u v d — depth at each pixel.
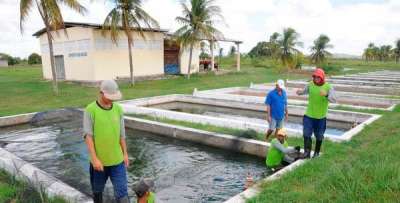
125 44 22.94
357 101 14.48
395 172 4.00
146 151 7.98
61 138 9.16
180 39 24.81
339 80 24.30
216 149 8.09
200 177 6.23
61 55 23.81
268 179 4.78
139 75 24.25
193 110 14.30
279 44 33.41
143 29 22.73
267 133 7.65
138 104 14.66
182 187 5.73
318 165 5.17
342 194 3.72
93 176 3.71
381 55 83.00
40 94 16.84
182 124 9.53
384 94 16.81
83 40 21.62
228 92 18.31
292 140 7.53
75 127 10.39
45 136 9.42
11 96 16.28
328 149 6.34
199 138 8.44
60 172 6.52
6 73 35.84
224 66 45.81
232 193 5.46
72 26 22.00
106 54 21.89
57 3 15.87
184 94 17.03
